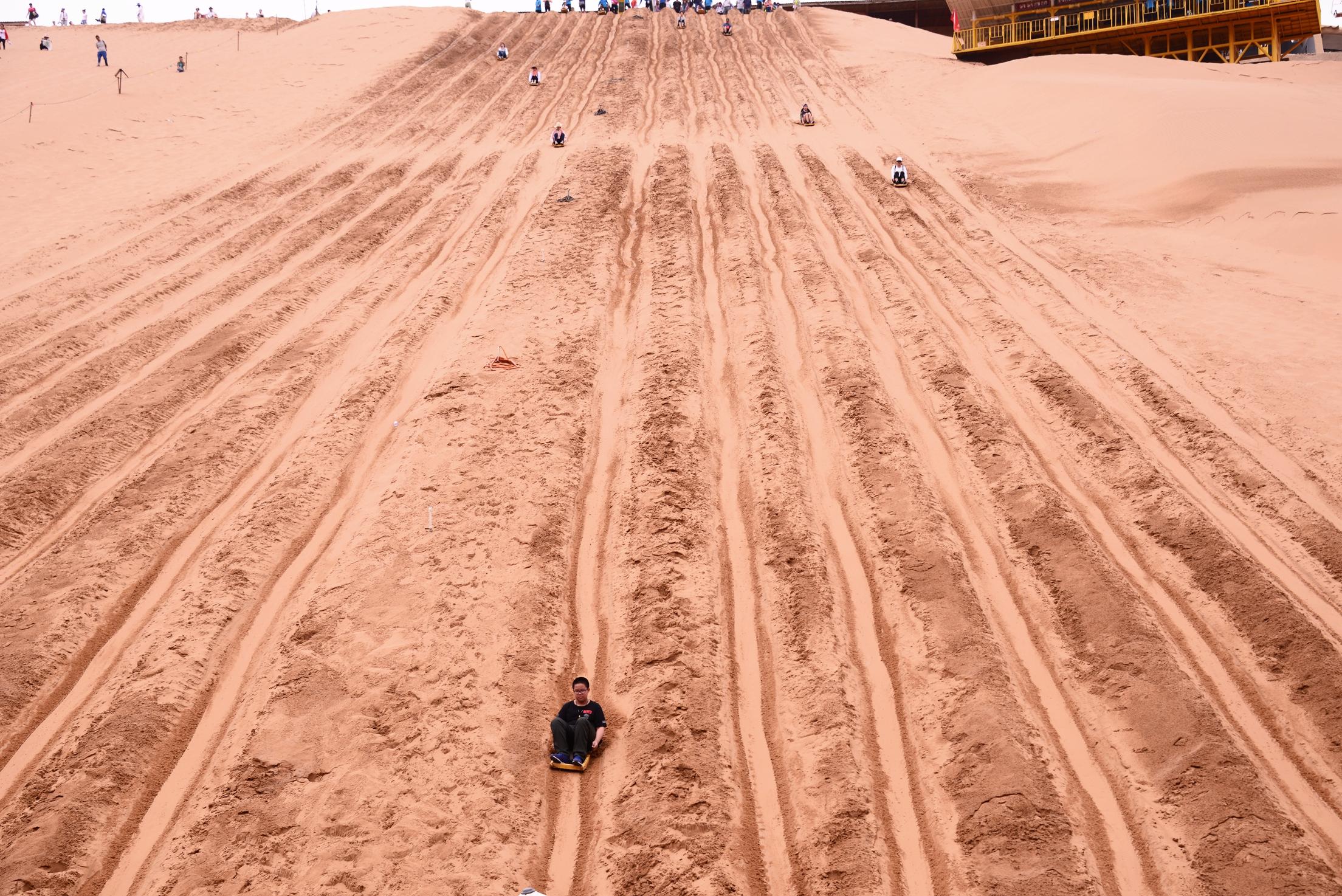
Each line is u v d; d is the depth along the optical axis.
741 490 12.99
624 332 17.14
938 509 12.38
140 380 16.33
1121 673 9.83
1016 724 9.25
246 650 10.70
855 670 10.17
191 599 11.20
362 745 9.22
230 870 8.04
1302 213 20.03
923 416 14.55
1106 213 22.41
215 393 16.02
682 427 14.00
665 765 8.98
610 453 13.88
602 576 11.70
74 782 8.86
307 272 20.30
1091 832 8.39
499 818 8.64
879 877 8.00
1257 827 8.02
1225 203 21.52
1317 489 12.59
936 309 18.00
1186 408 14.24
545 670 10.27
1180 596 11.00
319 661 10.17
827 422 14.37
